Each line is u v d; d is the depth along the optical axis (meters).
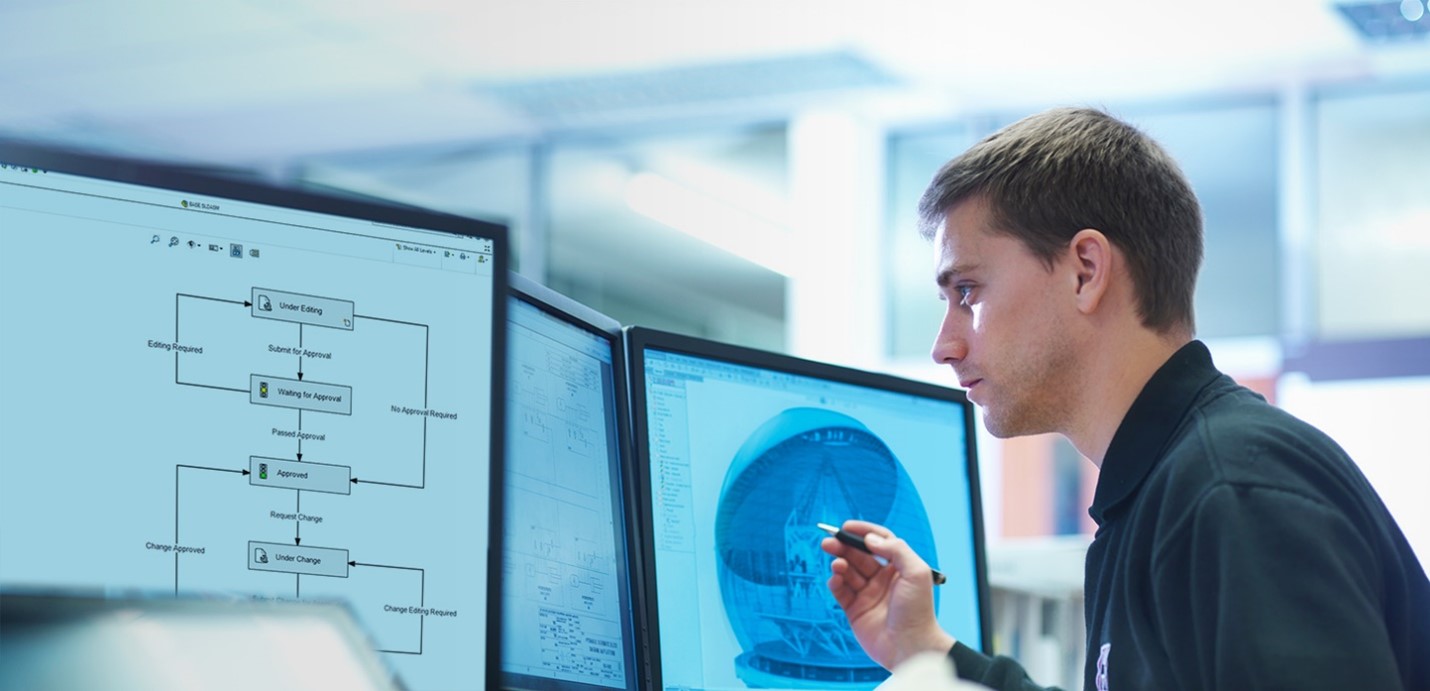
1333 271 4.95
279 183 1.16
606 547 1.40
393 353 1.17
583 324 1.42
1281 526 1.11
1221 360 5.04
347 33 4.69
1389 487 4.68
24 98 5.38
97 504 1.05
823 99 5.24
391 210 1.19
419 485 1.16
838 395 1.62
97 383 1.06
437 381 1.18
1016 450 5.07
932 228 1.46
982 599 1.70
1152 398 1.31
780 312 5.54
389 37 4.72
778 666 1.49
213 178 1.13
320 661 1.09
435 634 1.14
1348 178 4.95
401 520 1.15
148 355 1.08
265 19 4.59
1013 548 2.25
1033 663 2.20
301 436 1.13
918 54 4.75
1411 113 4.91
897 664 1.34
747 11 4.41
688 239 5.75
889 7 4.35
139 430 1.07
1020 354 1.36
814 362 1.59
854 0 4.30
